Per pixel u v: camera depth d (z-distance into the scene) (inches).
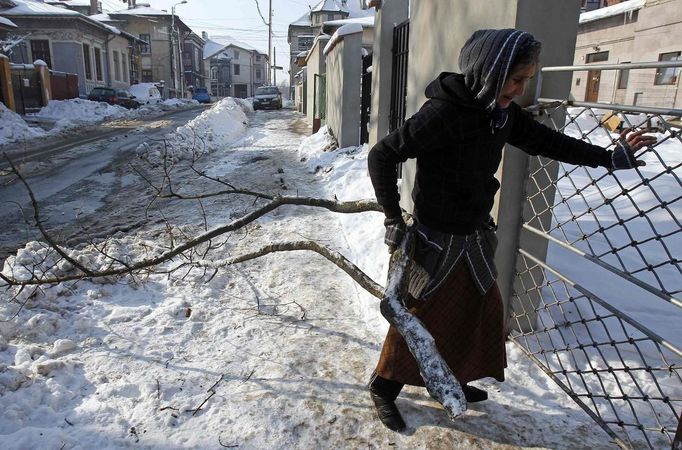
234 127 706.8
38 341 125.1
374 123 322.3
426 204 83.7
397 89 289.6
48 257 160.7
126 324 135.2
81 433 93.3
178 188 318.7
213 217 244.4
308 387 109.1
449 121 74.7
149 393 105.7
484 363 93.7
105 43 1702.8
